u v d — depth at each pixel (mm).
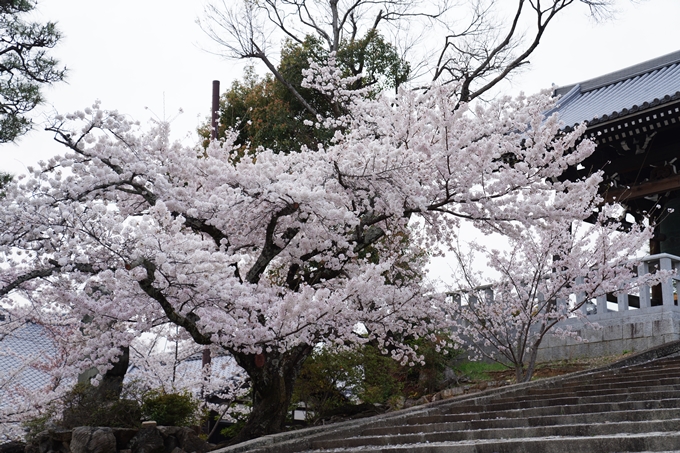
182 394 12375
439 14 18484
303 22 19297
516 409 8133
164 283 8188
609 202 17797
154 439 9828
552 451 5527
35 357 13945
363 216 10969
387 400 13578
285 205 9430
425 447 6336
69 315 11500
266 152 10695
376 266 9148
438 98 10148
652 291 18172
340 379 12789
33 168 8531
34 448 10625
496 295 14047
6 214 8078
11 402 13891
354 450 7172
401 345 12039
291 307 8633
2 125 12367
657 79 21453
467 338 16297
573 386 9648
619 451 5164
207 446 9906
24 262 8836
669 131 17047
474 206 10602
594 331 14852
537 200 10312
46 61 13359
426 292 12414
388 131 11180
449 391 13953
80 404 11203
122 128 9156
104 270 8344
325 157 10211
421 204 9859
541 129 10680
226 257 7875
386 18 18969
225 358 17891
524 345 13203
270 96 20234
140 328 9562
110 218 7820
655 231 18781
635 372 10297
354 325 10523
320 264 11695
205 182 9961
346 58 19016
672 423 5648
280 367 10039
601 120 16312
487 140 10383
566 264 13469
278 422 9812
